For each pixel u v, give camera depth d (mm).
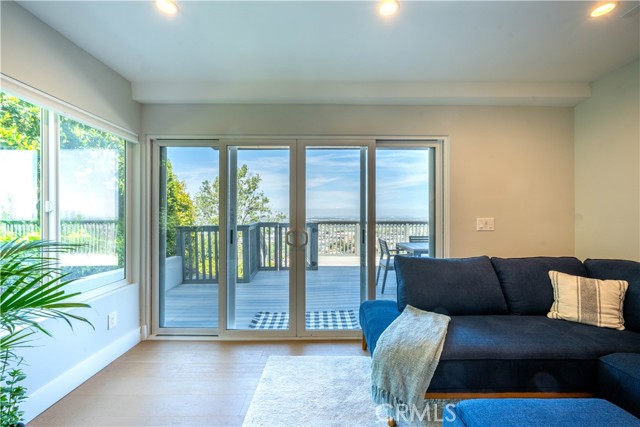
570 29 1800
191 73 2387
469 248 2734
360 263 2783
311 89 2545
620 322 1799
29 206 1704
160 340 2668
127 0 1539
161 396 1835
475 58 2154
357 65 2256
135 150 2639
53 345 1771
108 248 2367
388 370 1530
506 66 2273
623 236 2295
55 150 1849
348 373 2086
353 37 1888
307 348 2508
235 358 2326
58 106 1822
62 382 1824
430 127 2721
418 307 2037
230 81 2535
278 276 2754
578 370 1498
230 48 2016
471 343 1563
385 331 1721
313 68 2307
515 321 1888
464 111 2730
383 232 2816
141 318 2656
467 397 1491
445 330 1685
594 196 2535
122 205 2551
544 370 1498
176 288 2789
